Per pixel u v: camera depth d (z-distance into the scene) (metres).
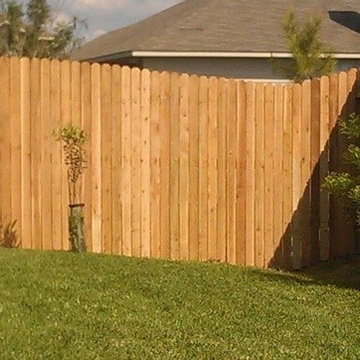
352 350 7.38
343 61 19.89
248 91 12.07
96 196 11.53
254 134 12.12
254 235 12.16
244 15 21.11
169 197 11.88
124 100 11.61
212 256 12.07
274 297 9.45
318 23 16.41
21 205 11.25
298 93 12.18
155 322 7.88
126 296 8.85
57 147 11.33
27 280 9.23
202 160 11.98
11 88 11.15
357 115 12.10
